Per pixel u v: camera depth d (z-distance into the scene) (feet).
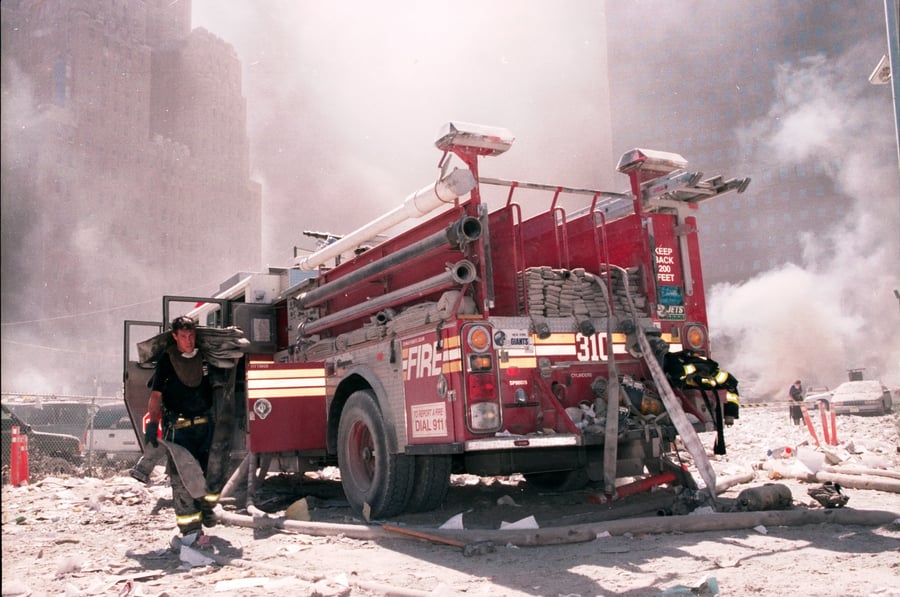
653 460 19.90
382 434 19.06
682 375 19.19
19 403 51.39
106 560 15.89
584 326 18.70
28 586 13.61
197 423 17.74
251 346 28.02
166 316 28.99
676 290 20.94
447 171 18.81
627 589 11.19
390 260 20.22
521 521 16.38
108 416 50.78
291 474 30.73
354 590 12.17
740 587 11.02
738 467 25.57
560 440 16.93
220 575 13.71
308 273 29.43
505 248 18.83
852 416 76.38
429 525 18.03
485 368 16.76
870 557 12.49
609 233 21.70
